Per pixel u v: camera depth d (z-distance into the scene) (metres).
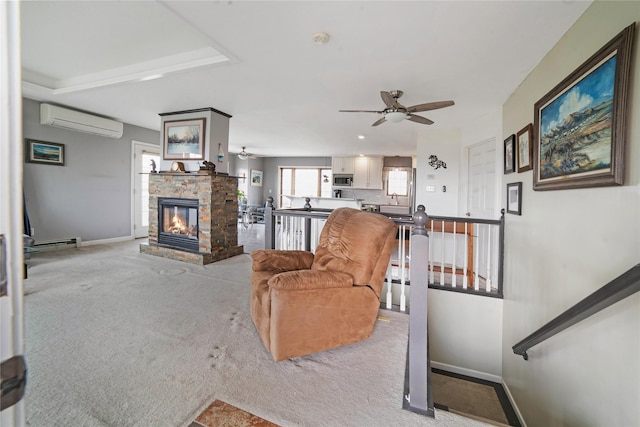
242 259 4.51
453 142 5.11
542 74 2.47
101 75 3.47
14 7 0.39
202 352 1.93
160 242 4.76
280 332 1.76
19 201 0.40
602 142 1.57
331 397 1.54
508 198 3.18
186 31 2.52
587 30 1.82
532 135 2.57
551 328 1.85
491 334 3.25
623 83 1.42
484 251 4.05
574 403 1.84
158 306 2.68
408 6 1.84
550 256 2.19
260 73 2.93
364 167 8.73
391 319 2.54
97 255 4.58
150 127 6.12
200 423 1.35
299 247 3.58
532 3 1.79
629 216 1.40
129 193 5.91
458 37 2.18
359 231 2.16
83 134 5.10
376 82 3.09
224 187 4.49
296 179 10.05
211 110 4.29
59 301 2.74
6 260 0.38
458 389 3.12
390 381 1.68
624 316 1.42
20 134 0.39
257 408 1.45
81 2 2.15
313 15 1.95
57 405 1.43
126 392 1.53
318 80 3.08
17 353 0.40
